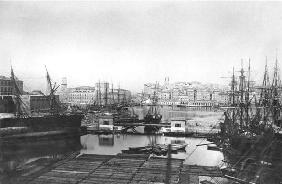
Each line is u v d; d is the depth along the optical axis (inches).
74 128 2699.3
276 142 1470.2
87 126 3179.1
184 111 6678.2
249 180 1256.2
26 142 2373.3
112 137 2684.5
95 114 4148.6
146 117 3614.7
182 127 2716.5
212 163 1648.6
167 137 2650.1
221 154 1908.2
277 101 2199.8
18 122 2393.0
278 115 2098.9
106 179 1270.9
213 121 3875.5
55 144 2326.5
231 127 2289.6
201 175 1346.0
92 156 1727.4
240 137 1776.6
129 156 1716.3
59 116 2620.6
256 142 1557.6
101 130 2925.7
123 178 1282.0
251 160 1437.0
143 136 2719.0
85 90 6953.7
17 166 1540.4
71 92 7007.9
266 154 1450.5
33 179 1288.1
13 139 2299.5
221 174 1358.3
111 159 1638.8
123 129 2952.8
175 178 1273.4
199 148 2117.4
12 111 3225.9
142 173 1352.1
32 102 3855.8
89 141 2468.0
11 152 1990.7
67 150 2078.0
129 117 3937.0
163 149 1879.9
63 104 4977.9
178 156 1868.8
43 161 1614.2
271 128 1610.5
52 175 1341.0
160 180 1246.9
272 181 1253.1
